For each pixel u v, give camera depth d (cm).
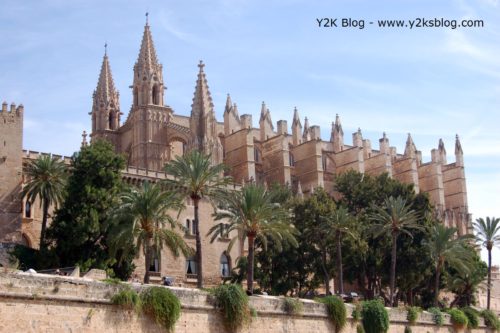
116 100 12619
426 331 7031
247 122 12144
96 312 4081
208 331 4756
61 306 3919
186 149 11438
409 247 9288
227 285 5019
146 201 6438
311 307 5728
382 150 13688
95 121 12419
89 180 7562
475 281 9912
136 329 4272
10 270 3900
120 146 12281
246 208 6500
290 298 5559
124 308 4225
